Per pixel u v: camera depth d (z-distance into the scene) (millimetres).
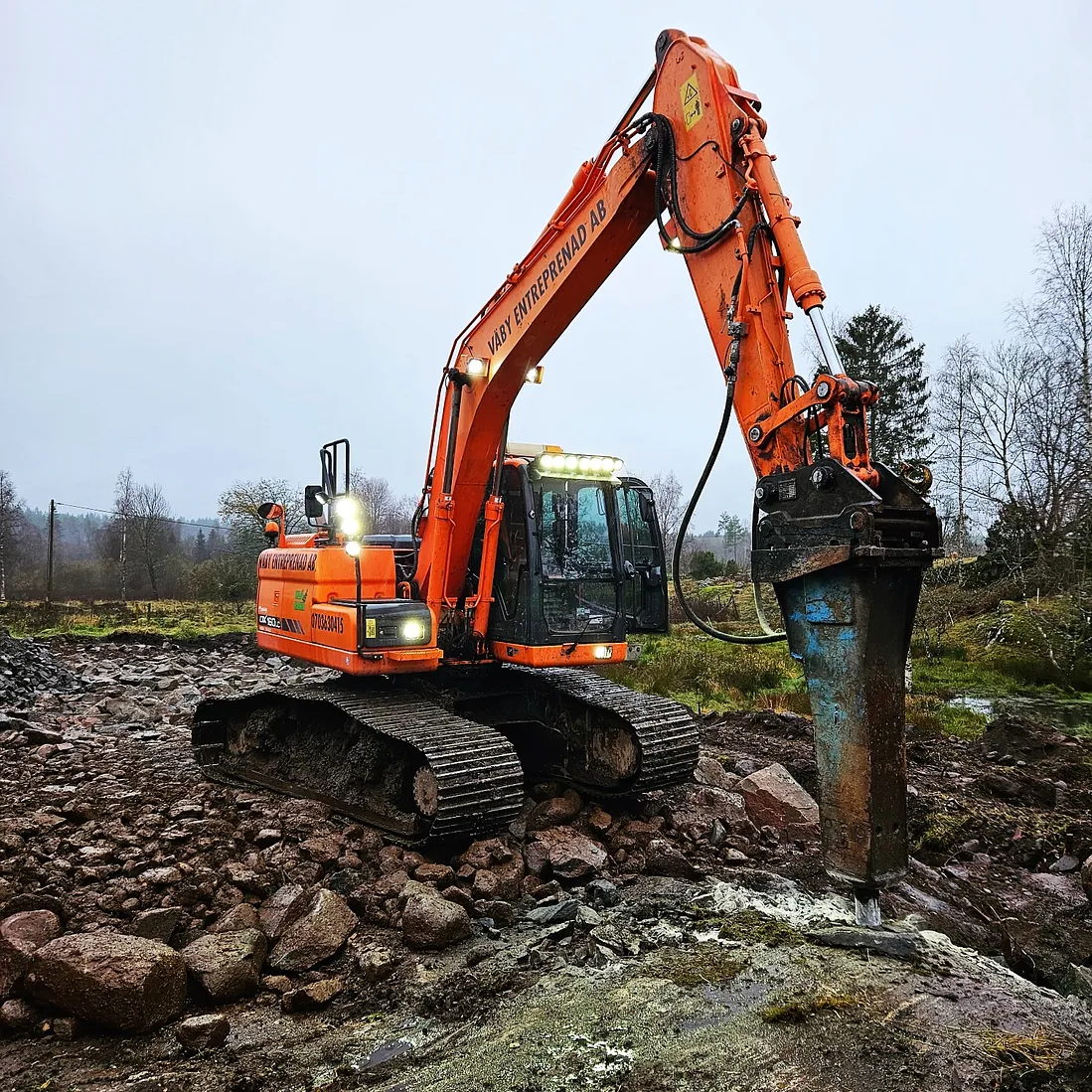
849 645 3037
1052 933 4629
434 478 6164
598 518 6152
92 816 5566
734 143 3781
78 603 30906
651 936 4082
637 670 13898
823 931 4047
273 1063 3061
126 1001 3197
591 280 4988
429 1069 2982
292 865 4664
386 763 5410
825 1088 2775
